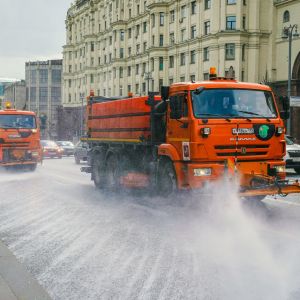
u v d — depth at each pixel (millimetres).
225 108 9711
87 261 6465
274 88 52312
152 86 70375
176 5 65625
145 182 11711
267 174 9750
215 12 56906
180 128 9898
